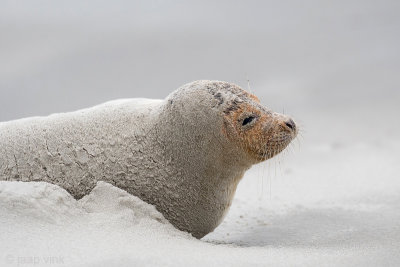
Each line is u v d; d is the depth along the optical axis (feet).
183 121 68.39
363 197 96.53
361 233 71.10
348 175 117.60
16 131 70.74
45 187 63.10
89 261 51.75
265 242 71.87
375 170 120.78
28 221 58.75
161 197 68.49
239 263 54.19
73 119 71.36
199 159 68.49
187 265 52.80
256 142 68.59
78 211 63.00
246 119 68.54
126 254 53.06
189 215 69.67
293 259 56.80
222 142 68.23
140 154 68.85
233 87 70.69
